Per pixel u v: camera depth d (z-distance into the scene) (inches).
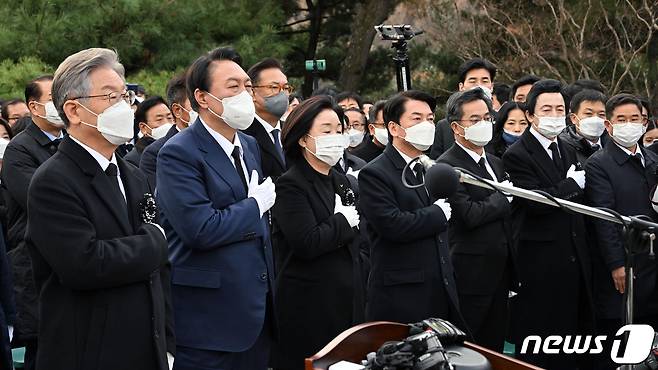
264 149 227.0
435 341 120.1
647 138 331.3
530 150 244.2
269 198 174.1
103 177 149.6
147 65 581.3
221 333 170.7
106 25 552.4
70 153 148.0
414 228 202.7
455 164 227.3
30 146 228.7
